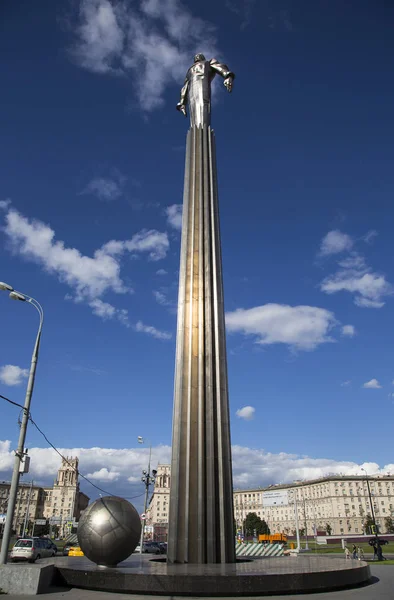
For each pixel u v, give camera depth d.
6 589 11.03
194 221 22.31
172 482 16.94
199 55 28.48
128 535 13.38
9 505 14.62
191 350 19.12
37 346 17.34
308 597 10.47
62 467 126.31
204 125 25.30
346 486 103.50
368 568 14.40
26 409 16.05
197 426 17.66
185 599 10.34
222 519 16.14
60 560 16.52
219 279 20.80
